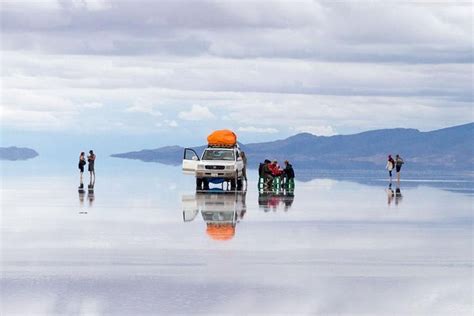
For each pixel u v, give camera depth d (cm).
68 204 5159
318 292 2156
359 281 2322
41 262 2645
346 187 7762
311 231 3625
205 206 4997
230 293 2133
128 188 7181
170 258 2744
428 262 2695
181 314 1895
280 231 3603
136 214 4428
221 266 2581
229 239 3288
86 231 3569
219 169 6725
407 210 4856
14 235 3412
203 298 2067
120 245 3083
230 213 4506
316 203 5362
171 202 5341
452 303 2025
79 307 1958
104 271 2470
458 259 2762
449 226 3903
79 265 2586
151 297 2077
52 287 2203
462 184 8619
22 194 6225
